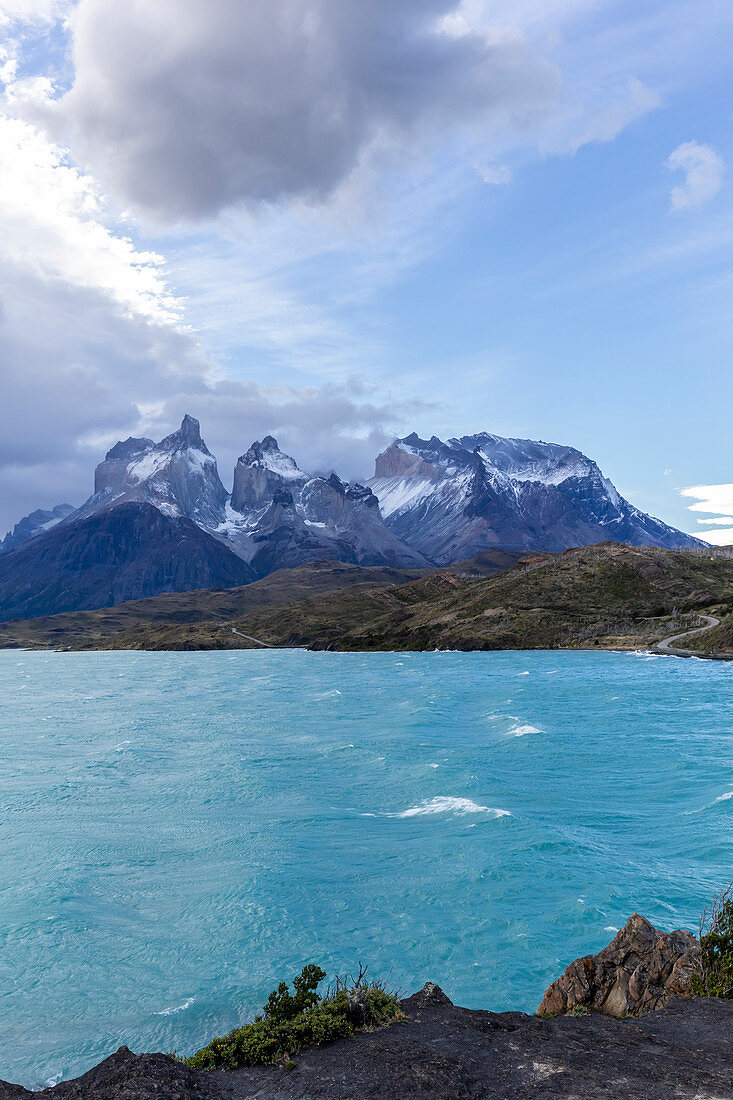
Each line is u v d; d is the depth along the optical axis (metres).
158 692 184.12
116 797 74.56
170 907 46.56
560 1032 14.89
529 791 68.38
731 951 19.02
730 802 60.34
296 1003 15.62
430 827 58.94
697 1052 13.55
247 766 86.12
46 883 50.94
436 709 125.38
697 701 125.56
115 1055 13.30
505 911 42.66
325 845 56.31
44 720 137.75
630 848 51.72
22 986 37.78
